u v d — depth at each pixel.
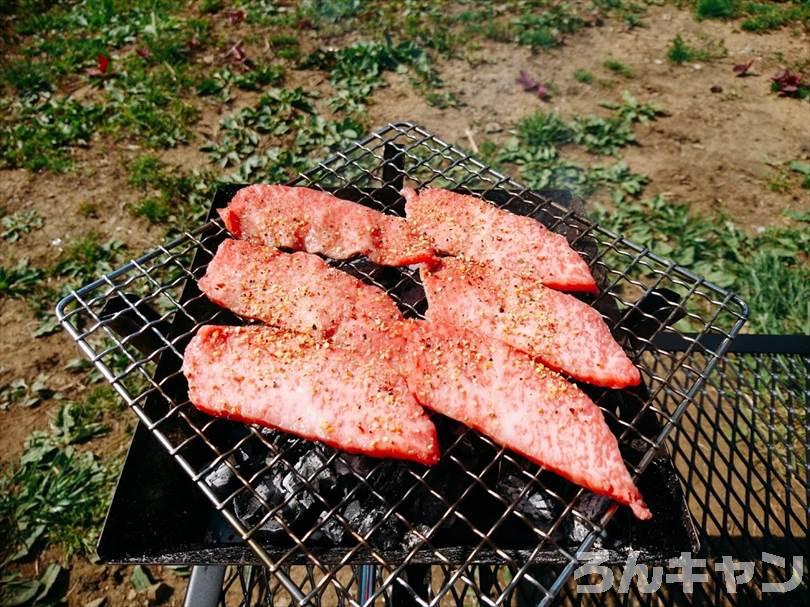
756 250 0.57
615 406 0.31
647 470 0.28
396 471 0.28
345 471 0.28
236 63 0.78
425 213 0.36
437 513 0.27
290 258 0.33
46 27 0.84
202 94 0.74
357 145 0.39
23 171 0.64
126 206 0.61
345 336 0.30
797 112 0.74
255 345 0.29
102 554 0.24
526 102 0.75
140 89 0.73
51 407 0.46
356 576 0.30
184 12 0.88
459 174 0.61
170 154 0.66
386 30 0.85
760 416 0.36
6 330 0.51
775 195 0.63
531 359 0.30
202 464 0.29
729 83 0.79
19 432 0.45
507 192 0.39
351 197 0.40
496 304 0.31
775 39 0.87
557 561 0.23
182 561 0.24
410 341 0.29
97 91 0.74
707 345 0.37
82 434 0.45
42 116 0.70
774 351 0.37
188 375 0.28
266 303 0.31
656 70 0.81
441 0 0.92
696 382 0.27
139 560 0.24
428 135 0.40
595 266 0.37
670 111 0.74
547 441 0.26
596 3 0.93
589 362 0.29
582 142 0.68
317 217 0.35
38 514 0.40
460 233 0.35
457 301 0.32
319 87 0.75
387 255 0.34
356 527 0.27
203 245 0.36
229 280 0.32
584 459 0.26
